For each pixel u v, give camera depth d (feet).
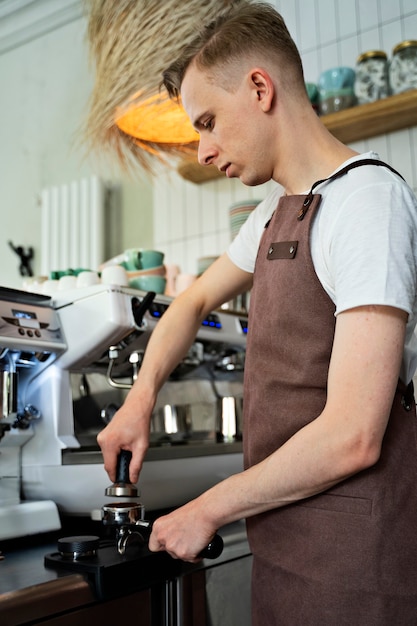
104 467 3.67
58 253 9.45
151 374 3.70
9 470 4.09
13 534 3.55
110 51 5.08
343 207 2.76
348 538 2.76
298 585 2.88
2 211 10.60
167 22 4.69
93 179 9.21
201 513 2.81
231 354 5.54
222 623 3.65
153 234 8.93
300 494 2.66
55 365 4.19
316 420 2.60
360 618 2.73
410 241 2.64
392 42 7.25
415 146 6.94
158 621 3.29
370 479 2.78
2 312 3.93
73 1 9.91
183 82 3.17
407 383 3.00
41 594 2.64
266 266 3.13
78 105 9.87
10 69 10.93
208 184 8.41
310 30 7.84
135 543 3.29
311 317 2.93
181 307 3.87
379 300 2.50
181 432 5.11
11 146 10.69
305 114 3.11
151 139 5.74
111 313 4.09
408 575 2.77
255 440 3.10
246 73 3.00
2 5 10.51
